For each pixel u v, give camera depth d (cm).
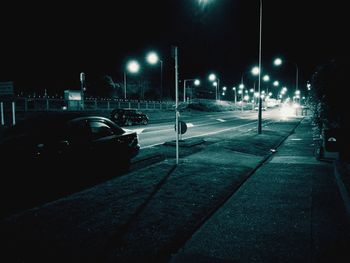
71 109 3266
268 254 378
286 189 682
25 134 635
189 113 5172
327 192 656
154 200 580
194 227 457
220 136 1944
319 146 1179
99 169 759
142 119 2930
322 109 1186
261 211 536
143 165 966
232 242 411
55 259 362
